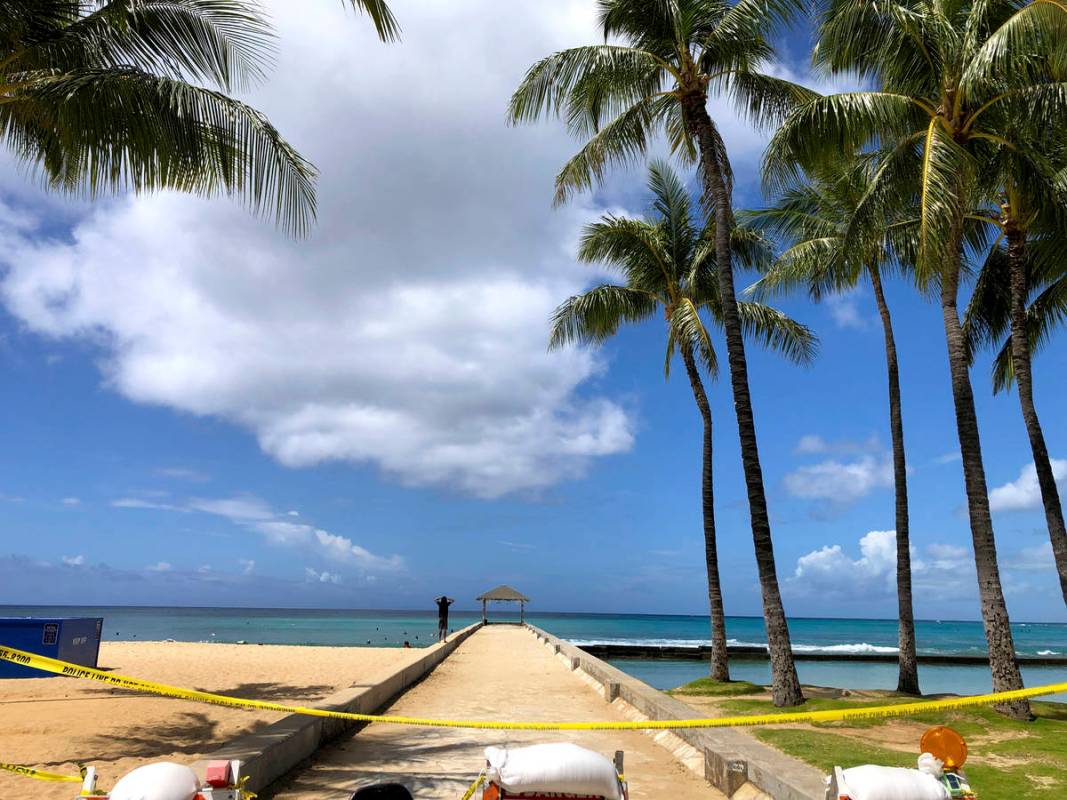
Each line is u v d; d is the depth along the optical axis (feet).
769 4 43.55
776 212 61.11
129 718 36.24
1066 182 43.57
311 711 14.99
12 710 38.52
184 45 32.40
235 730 33.73
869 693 49.96
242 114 33.01
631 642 257.75
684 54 46.75
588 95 48.11
